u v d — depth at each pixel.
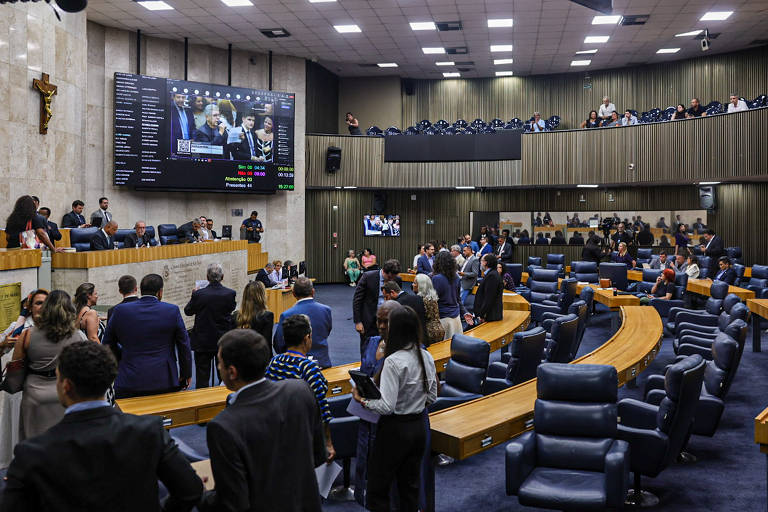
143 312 5.09
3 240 8.26
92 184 15.70
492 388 6.32
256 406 2.61
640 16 15.92
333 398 5.09
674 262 14.55
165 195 17.34
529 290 14.01
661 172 16.70
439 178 19.91
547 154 18.77
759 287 12.47
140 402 4.94
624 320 9.06
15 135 10.57
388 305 4.11
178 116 16.42
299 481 2.69
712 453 5.71
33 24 10.95
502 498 4.79
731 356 5.44
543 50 19.02
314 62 20.45
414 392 3.70
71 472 2.13
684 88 20.45
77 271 8.81
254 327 5.58
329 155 19.59
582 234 20.62
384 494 3.73
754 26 16.81
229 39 17.55
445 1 14.73
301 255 19.67
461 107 22.75
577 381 4.42
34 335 4.37
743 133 14.80
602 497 3.91
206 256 12.24
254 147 17.59
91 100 15.76
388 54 19.39
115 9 14.93
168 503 2.37
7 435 4.67
